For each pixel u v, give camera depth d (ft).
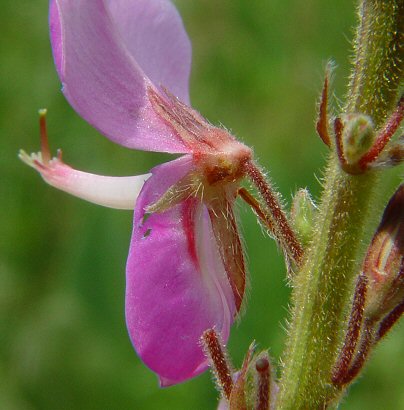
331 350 0.16
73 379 0.28
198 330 0.17
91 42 0.16
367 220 0.16
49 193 0.31
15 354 0.29
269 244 0.27
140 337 0.16
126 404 0.27
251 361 0.16
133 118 0.17
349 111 0.16
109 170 0.31
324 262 0.16
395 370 0.28
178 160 0.17
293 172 0.30
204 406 0.27
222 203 0.17
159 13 0.17
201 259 0.17
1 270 0.30
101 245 0.29
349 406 0.28
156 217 0.17
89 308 0.29
